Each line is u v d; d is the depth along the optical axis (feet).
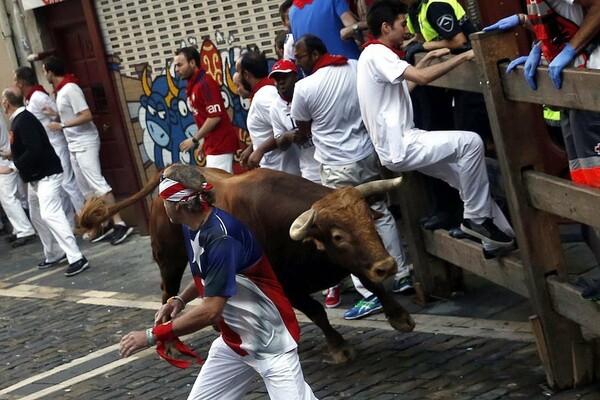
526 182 22.07
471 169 24.12
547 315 22.17
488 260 24.98
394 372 25.09
